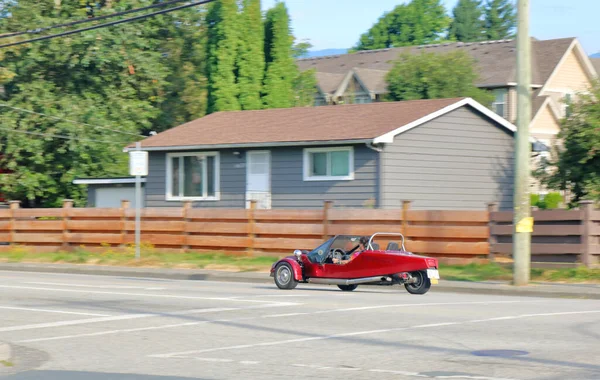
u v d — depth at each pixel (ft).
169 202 112.27
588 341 39.32
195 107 165.68
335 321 47.29
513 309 52.90
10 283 74.08
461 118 104.83
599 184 91.61
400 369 33.09
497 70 163.63
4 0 135.33
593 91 95.50
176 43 157.58
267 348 38.78
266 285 74.13
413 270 63.82
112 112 140.67
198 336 42.75
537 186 132.26
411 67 150.00
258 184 104.42
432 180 100.83
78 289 67.97
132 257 95.04
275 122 110.01
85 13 136.05
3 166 135.64
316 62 215.10
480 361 34.47
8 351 37.47
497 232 79.25
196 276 82.74
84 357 37.50
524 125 68.18
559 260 75.97
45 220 108.47
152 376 32.78
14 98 134.72
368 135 94.43
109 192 123.75
